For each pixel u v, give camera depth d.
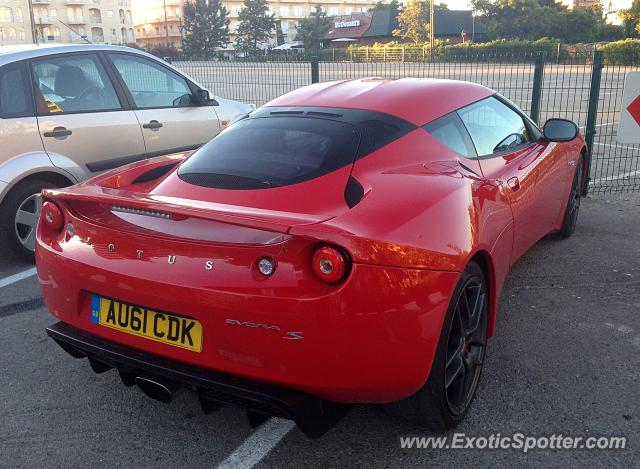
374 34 87.81
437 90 3.49
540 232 4.23
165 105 5.83
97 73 5.33
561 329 3.66
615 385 3.08
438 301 2.35
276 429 2.81
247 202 2.53
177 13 118.38
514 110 4.09
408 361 2.28
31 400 3.06
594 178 7.62
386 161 2.79
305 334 2.13
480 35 75.25
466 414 2.79
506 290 4.22
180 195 2.68
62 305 2.68
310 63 9.73
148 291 2.36
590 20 65.00
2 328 3.85
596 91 6.72
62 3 97.44
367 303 2.16
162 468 2.56
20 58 4.86
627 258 4.79
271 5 122.56
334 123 2.99
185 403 3.02
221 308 2.21
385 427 2.79
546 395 3.00
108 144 5.28
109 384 3.20
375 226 2.30
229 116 6.39
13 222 4.79
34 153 4.80
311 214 2.38
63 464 2.59
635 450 2.60
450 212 2.58
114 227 2.53
